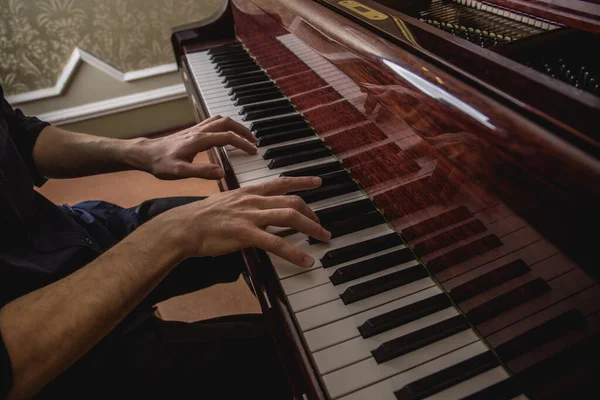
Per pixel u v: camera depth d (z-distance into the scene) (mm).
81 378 868
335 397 580
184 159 1012
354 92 826
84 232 1020
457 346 625
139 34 2539
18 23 2293
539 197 483
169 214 748
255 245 699
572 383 533
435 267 696
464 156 576
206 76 1398
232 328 998
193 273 1207
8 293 828
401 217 759
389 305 675
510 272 558
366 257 742
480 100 551
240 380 906
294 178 801
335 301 687
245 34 1553
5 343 600
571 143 462
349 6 950
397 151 725
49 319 632
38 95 2496
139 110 2750
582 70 740
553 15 802
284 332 720
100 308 657
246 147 999
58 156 1152
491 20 1008
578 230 451
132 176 2518
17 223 872
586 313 479
